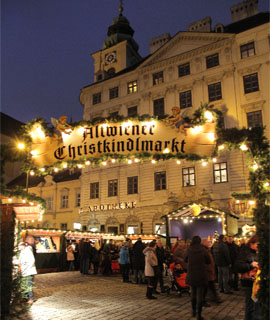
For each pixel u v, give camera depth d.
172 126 9.48
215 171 28.50
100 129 9.71
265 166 6.55
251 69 28.78
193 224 24.47
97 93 38.53
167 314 7.84
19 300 8.20
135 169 33.19
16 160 8.98
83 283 13.55
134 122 9.66
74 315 7.77
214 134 8.57
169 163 31.03
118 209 33.16
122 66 44.41
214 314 7.81
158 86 33.59
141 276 13.48
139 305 8.92
